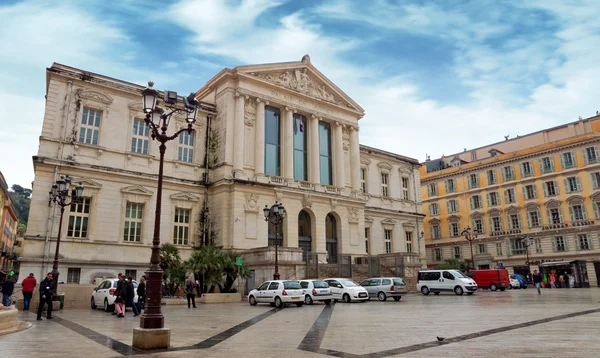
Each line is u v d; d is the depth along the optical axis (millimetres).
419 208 52656
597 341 10039
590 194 50375
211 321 15766
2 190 67562
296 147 40000
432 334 11656
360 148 47219
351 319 15938
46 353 9164
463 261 51750
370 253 45844
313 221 38438
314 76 41875
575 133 55594
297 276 30703
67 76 30281
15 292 26000
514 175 57312
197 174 35406
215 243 34125
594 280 48844
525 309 18812
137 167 32500
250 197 34719
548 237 53156
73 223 29109
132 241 31266
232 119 36000
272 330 13016
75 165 29422
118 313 17781
